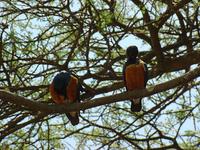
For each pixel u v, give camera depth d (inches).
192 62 545.6
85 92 514.3
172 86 396.2
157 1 538.6
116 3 502.6
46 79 544.4
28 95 520.4
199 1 525.0
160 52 535.5
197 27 557.9
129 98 392.8
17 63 515.2
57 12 490.0
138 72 453.1
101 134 585.3
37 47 509.7
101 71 522.3
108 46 477.4
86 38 493.4
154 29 515.8
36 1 515.2
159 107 525.7
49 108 390.0
